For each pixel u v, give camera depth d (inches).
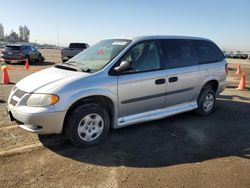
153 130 213.8
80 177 143.1
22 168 150.3
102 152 172.7
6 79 414.6
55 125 165.2
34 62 898.1
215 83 264.8
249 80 565.6
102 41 225.9
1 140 184.9
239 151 181.0
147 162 161.3
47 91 163.2
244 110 286.0
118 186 135.9
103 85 178.2
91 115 176.2
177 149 180.7
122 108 192.2
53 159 161.6
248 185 140.3
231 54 2208.4
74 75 177.0
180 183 139.9
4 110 255.9
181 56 229.6
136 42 201.8
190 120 243.0
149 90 202.5
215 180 143.8
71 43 970.7
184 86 228.4
